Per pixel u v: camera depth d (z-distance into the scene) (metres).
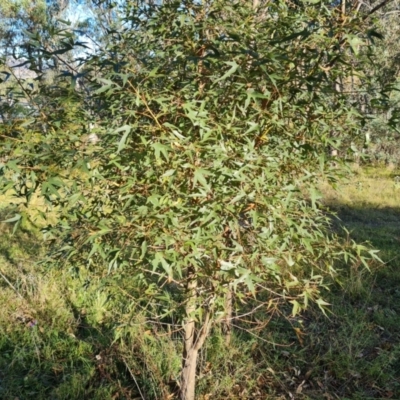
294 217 2.00
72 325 3.78
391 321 3.93
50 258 2.32
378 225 7.48
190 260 1.77
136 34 2.10
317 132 1.91
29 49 1.75
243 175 1.71
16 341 3.51
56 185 1.63
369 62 1.97
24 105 1.77
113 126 1.84
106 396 2.90
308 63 1.82
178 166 1.75
